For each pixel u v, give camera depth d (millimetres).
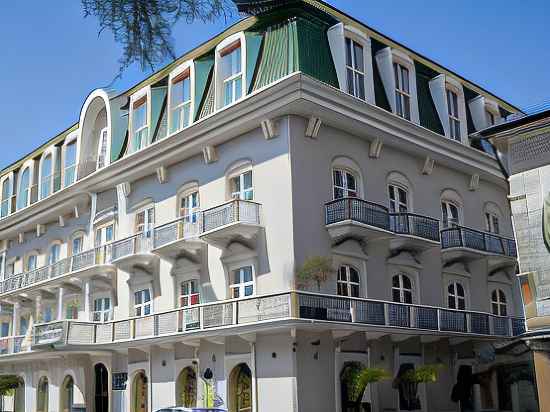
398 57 27578
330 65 24250
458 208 30391
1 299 39375
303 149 23531
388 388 24422
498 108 33094
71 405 32031
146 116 29766
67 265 33125
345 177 25203
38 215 37062
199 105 26609
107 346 28438
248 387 23203
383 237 24781
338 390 22500
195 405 25141
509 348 23625
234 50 25719
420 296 26766
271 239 23188
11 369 38094
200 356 25047
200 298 25609
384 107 26281
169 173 28562
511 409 26641
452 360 27641
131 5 6707
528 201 16562
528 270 16250
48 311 36000
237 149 25250
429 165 28594
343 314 22172
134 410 28078
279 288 22547
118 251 29375
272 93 22812
